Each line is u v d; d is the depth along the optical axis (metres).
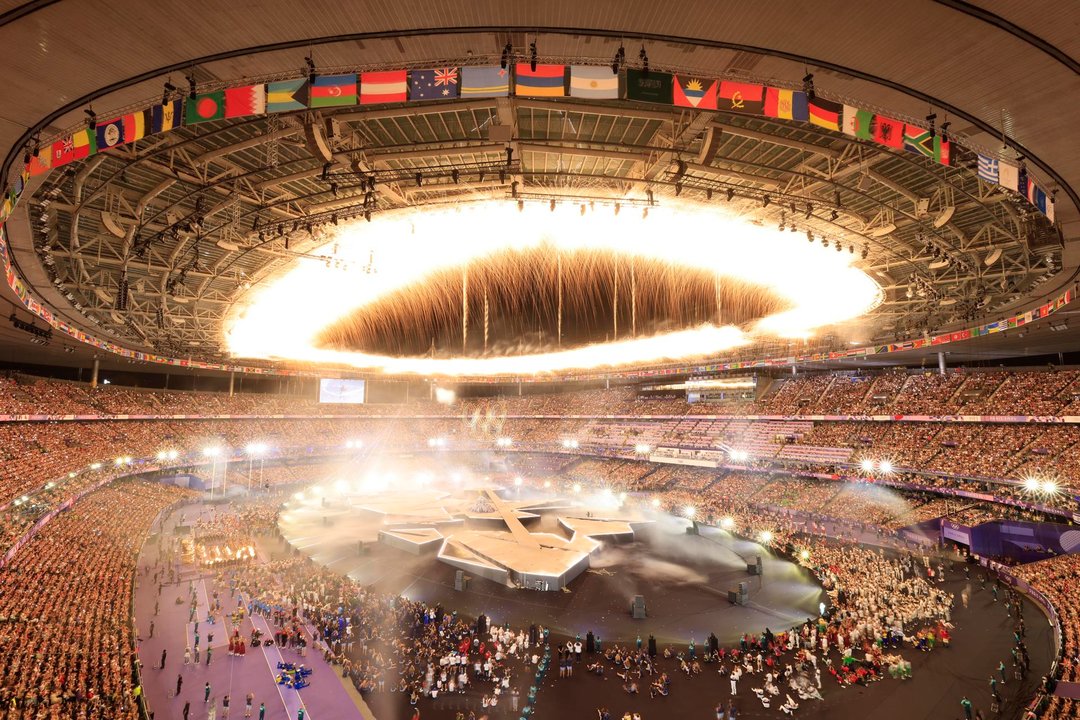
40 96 13.32
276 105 13.91
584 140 22.83
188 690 24.12
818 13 11.13
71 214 26.44
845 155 21.92
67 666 22.05
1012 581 34.78
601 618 32.44
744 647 27.53
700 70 13.49
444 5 11.45
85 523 41.41
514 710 22.53
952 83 12.82
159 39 11.93
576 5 11.49
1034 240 24.31
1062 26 10.50
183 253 34.28
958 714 21.50
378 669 25.73
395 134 22.34
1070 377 47.47
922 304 40.72
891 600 31.69
